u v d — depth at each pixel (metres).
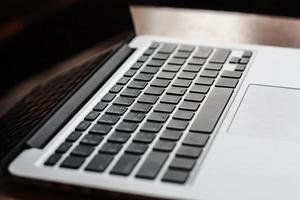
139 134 0.47
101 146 0.46
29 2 0.58
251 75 0.57
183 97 0.53
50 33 0.61
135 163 0.43
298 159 0.43
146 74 0.59
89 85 0.57
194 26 0.76
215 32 0.74
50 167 0.44
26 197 0.44
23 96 0.59
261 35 0.71
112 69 0.61
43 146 0.47
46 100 0.56
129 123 0.49
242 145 0.45
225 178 0.41
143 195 0.40
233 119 0.49
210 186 0.40
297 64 0.59
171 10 0.83
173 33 0.74
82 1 0.65
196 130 0.47
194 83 0.56
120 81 0.58
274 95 0.53
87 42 0.65
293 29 0.72
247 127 0.47
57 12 0.61
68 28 0.63
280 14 1.54
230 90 0.54
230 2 1.57
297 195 0.39
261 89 0.54
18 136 0.48
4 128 0.52
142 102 0.53
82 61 0.64
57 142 0.47
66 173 0.43
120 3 0.71
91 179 0.42
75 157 0.45
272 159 0.43
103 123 0.50
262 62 0.60
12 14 0.56
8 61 0.57
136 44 0.68
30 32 0.58
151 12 0.83
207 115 0.50
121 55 0.64
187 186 0.40
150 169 0.42
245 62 0.60
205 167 0.42
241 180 0.41
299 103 0.51
